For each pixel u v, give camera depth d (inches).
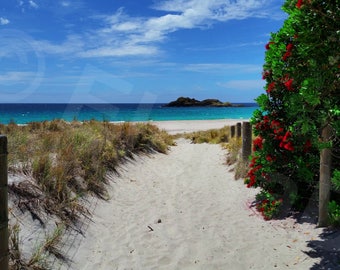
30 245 167.9
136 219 237.6
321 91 154.5
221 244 196.4
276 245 190.4
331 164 217.5
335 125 166.1
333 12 141.6
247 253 184.2
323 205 199.6
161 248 193.0
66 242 184.5
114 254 184.5
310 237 192.5
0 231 122.5
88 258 178.1
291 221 220.1
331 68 145.3
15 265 149.5
